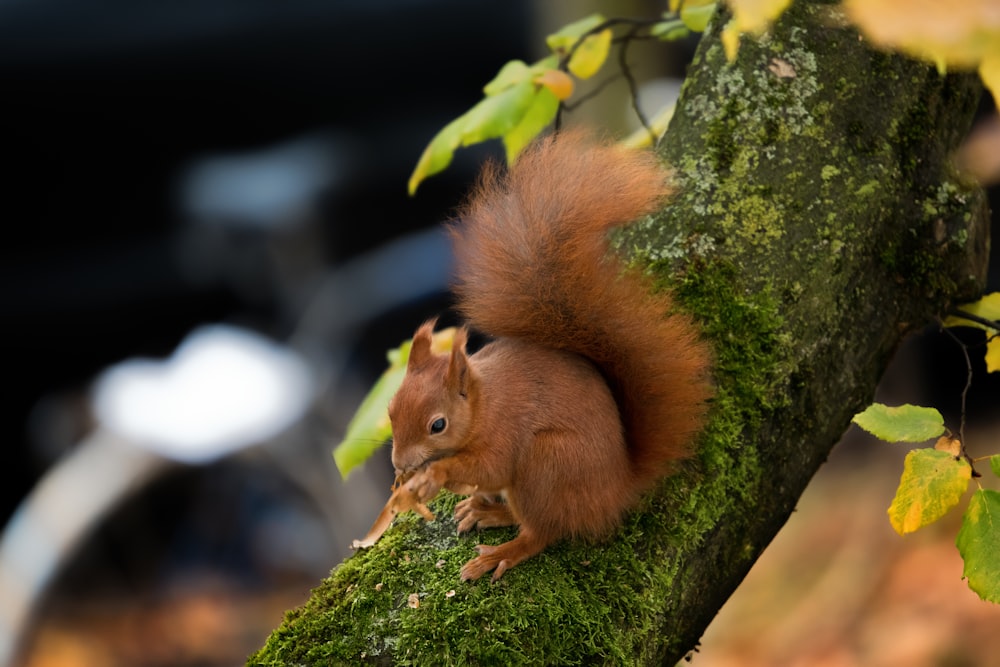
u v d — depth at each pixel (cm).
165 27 1498
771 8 297
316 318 1511
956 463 431
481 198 509
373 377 1513
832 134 516
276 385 1238
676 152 530
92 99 1534
